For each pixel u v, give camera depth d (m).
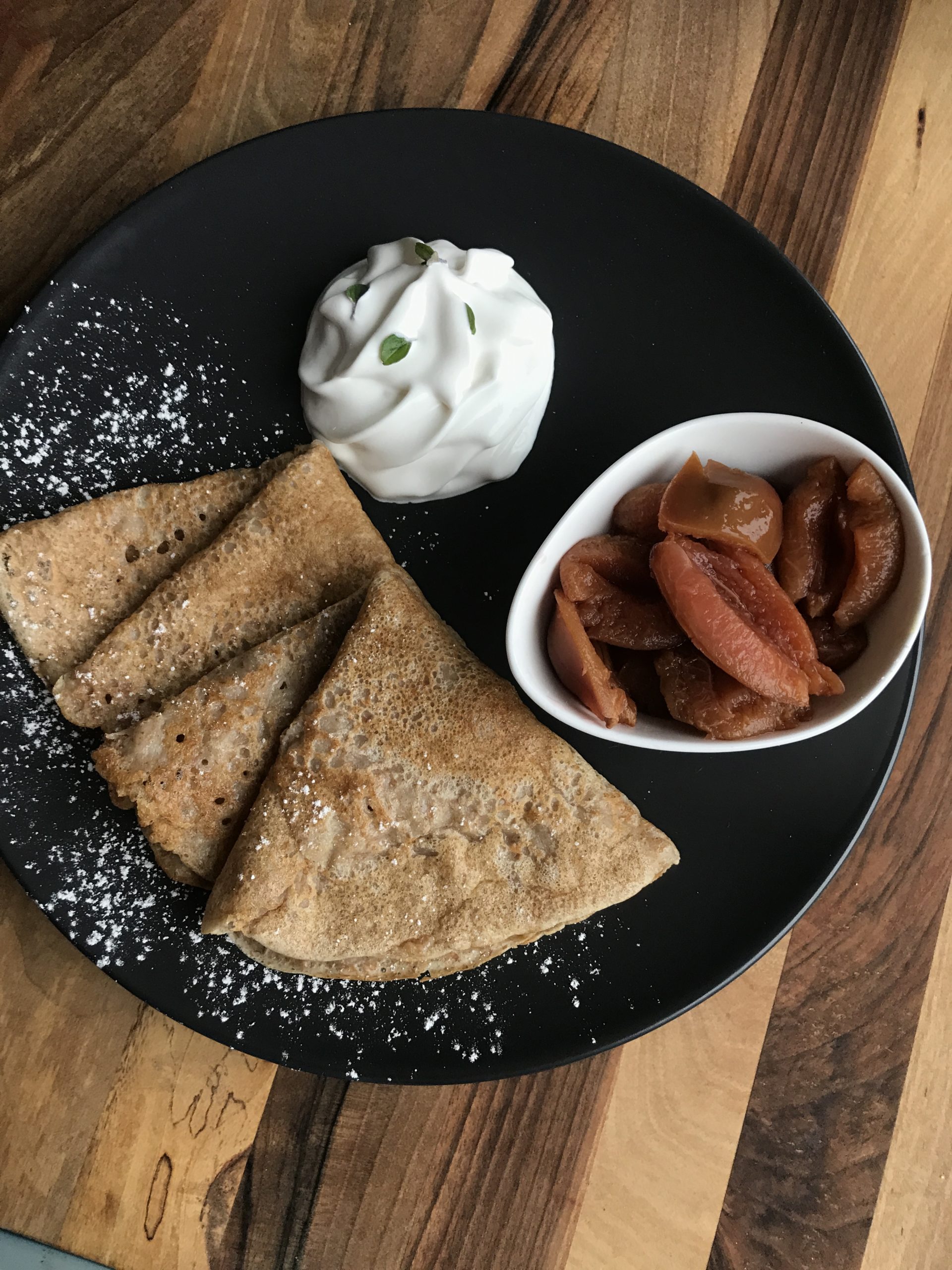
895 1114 0.41
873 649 0.35
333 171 0.38
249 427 0.38
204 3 0.39
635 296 0.39
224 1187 0.40
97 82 0.39
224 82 0.39
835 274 0.41
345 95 0.40
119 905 0.37
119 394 0.38
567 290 0.39
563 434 0.39
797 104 0.40
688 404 0.39
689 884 0.38
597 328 0.39
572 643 0.34
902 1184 0.41
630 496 0.35
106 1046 0.39
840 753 0.38
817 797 0.38
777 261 0.38
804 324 0.38
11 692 0.37
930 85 0.41
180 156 0.39
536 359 0.37
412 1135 0.40
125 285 0.38
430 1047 0.38
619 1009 0.38
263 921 0.35
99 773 0.36
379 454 0.37
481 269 0.37
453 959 0.37
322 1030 0.38
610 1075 0.41
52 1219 0.39
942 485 0.41
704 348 0.39
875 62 0.40
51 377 0.37
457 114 0.37
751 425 0.34
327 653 0.37
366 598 0.37
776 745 0.34
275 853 0.35
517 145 0.38
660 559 0.34
